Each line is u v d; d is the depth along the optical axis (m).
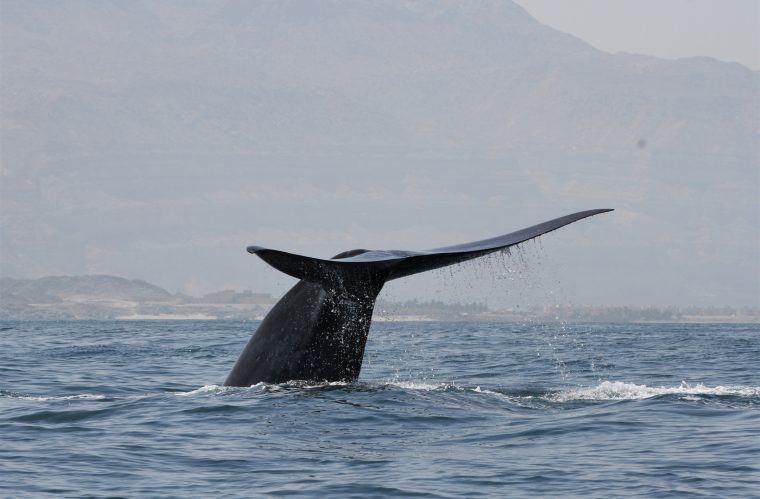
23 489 47.72
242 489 47.19
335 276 58.97
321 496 45.75
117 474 50.50
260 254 55.09
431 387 73.56
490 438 57.34
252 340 69.88
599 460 52.16
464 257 58.72
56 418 66.12
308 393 66.12
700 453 53.53
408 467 50.72
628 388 78.25
